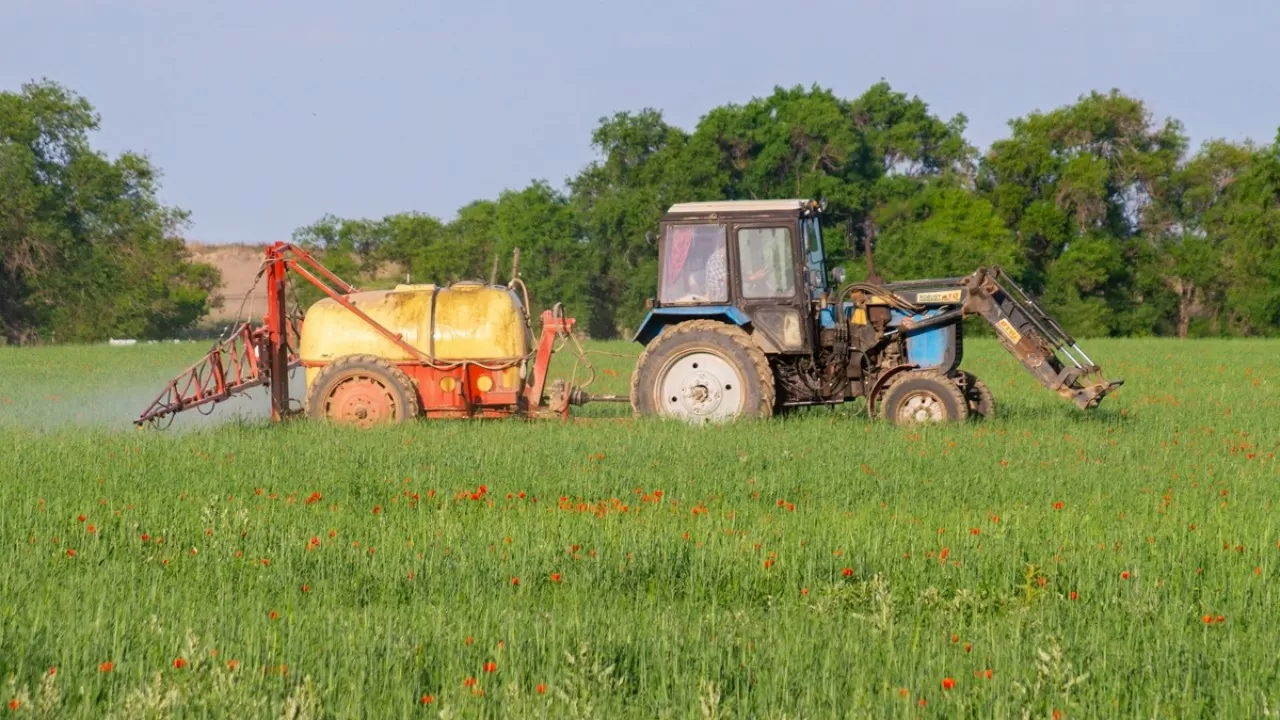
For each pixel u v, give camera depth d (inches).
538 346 2559.1
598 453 1974.7
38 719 816.3
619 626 1028.5
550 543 1314.0
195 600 1126.4
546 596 1173.7
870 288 2544.3
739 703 858.1
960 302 2514.8
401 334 2532.0
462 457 1946.4
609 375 4311.0
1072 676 892.0
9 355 6254.9
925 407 2391.7
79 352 6624.0
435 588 1179.9
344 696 863.1
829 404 2620.6
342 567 1242.0
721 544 1325.0
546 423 2450.8
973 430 2261.3
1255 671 935.0
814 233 2657.5
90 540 1344.7
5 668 906.1
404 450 2007.9
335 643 969.5
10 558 1253.7
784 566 1241.4
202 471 1829.5
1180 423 2559.1
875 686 900.0
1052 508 1571.1
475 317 2544.3
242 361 2625.5
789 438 2143.2
